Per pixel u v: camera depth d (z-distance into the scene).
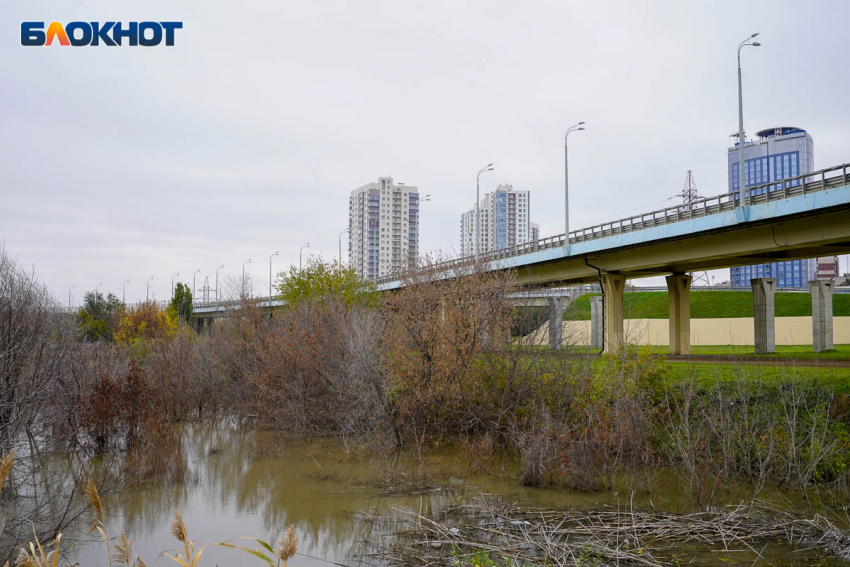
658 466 15.53
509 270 22.91
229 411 25.69
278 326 25.73
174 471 15.94
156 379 24.34
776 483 14.21
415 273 21.47
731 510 12.57
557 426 16.17
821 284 33.84
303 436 20.84
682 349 37.00
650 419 16.28
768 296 34.41
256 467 17.17
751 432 15.08
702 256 29.72
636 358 17.25
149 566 10.04
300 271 34.81
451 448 18.78
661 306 63.22
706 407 16.25
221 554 10.66
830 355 29.84
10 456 3.08
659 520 11.84
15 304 13.88
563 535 11.21
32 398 13.30
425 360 19.62
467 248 116.88
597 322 43.81
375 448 18.33
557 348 20.92
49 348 14.81
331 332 22.34
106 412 18.23
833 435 14.53
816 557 10.19
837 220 23.25
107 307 51.72
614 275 36.72
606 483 14.71
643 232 31.17
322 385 21.47
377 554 10.51
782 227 25.62
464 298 20.00
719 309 60.81
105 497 14.04
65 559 10.44
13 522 11.48
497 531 11.35
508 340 19.84
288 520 12.61
